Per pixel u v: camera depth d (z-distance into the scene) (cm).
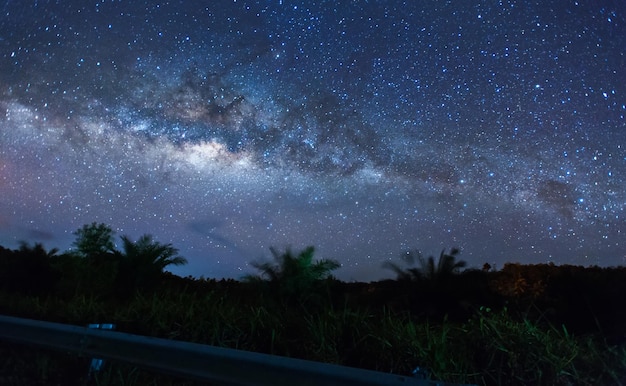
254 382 461
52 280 1492
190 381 590
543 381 525
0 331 686
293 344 653
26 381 642
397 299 1101
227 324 704
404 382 397
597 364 547
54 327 628
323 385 429
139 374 616
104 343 582
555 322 946
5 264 1475
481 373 546
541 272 1152
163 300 878
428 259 1198
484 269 1208
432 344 577
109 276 1391
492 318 634
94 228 1458
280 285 1129
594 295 1014
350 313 677
